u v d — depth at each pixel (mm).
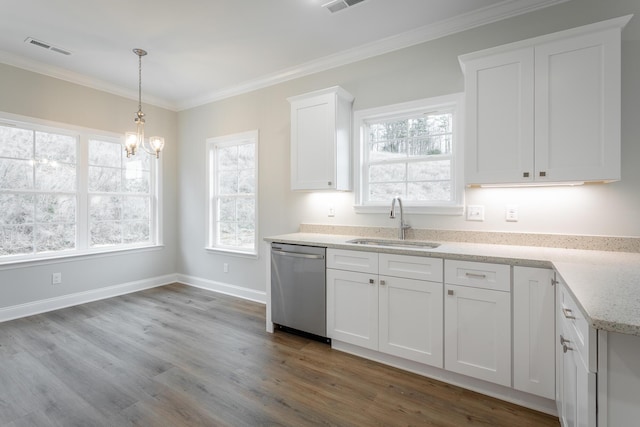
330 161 2977
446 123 2820
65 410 1872
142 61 3393
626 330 911
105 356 2516
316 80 3447
